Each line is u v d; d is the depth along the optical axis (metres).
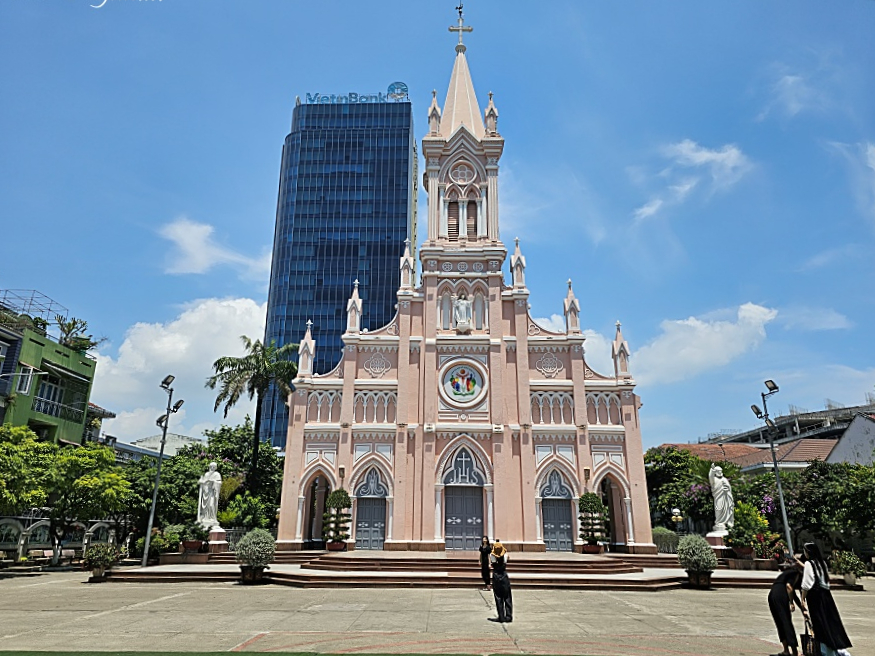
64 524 40.91
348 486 39.06
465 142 46.97
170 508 42.62
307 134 127.06
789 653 13.53
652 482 57.81
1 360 46.22
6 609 20.69
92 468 40.25
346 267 116.69
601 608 21.20
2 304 51.88
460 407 40.81
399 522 38.22
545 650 14.04
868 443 51.25
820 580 12.66
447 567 31.70
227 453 55.72
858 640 15.98
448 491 40.00
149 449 85.44
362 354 42.53
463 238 44.97
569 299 43.19
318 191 122.38
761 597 24.80
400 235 118.88
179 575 30.41
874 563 39.84
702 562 27.72
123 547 45.31
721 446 74.00
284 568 32.34
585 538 37.31
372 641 15.00
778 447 64.12
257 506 47.53
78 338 57.06
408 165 124.06
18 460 33.97
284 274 116.56
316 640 15.11
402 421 40.12
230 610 20.30
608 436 40.34
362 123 127.62
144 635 15.73
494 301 42.97
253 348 53.78
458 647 14.31
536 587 27.48
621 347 42.03
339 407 41.16
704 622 18.28
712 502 47.47
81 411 54.78
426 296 43.25
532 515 38.44
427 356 41.69
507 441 39.91
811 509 43.62
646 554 37.53
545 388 41.38
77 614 19.48
